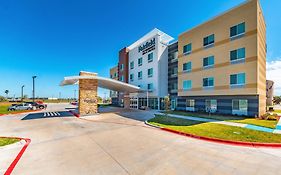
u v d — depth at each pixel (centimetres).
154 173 556
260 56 2103
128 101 3591
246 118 1927
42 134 1152
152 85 3475
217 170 583
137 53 4050
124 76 4503
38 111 3053
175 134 1152
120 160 671
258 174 557
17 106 3269
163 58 3456
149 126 1466
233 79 2152
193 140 996
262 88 2242
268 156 732
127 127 1420
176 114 2367
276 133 1126
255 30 1944
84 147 847
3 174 555
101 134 1148
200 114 2370
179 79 2980
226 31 2248
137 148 828
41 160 675
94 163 641
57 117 2119
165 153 754
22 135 1124
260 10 2095
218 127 1340
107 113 2486
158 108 3275
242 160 679
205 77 2514
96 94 2291
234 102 2181
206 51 2514
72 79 2069
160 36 3456
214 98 2425
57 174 554
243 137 1020
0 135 1129
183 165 622
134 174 550
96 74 2603
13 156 721
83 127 1420
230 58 2191
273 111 3067
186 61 2852
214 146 873
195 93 2666
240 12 2098
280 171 582
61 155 731
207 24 2512
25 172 569
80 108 2164
